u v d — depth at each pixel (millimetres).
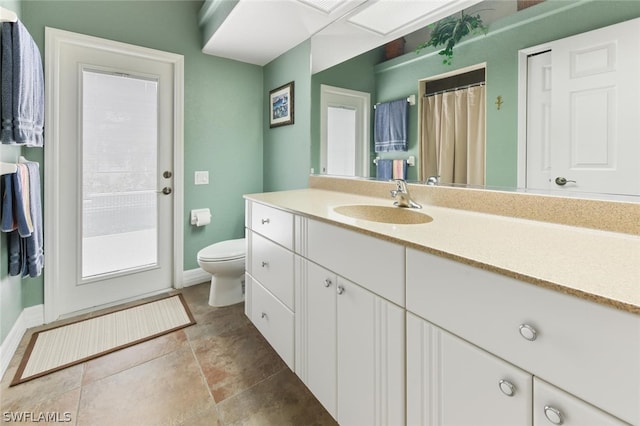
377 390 975
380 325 954
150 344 1808
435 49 1398
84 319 2061
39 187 1764
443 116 1386
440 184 1417
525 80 1104
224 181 2711
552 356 577
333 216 1197
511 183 1173
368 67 1732
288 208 1418
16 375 1512
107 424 1257
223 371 1591
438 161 1418
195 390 1453
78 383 1478
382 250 937
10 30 1362
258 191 2904
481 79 1235
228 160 2719
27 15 1833
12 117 1371
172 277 2551
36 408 1326
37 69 1626
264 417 1312
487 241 842
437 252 764
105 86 2164
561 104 1019
